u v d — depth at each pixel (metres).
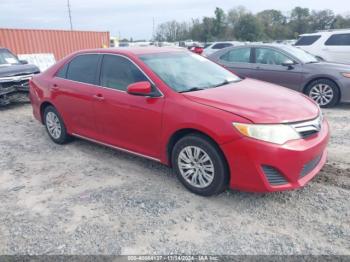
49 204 3.63
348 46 11.22
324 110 7.23
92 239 2.99
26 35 17.08
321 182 3.84
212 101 3.50
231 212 3.33
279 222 3.14
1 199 3.79
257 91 3.94
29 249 2.90
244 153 3.14
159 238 2.97
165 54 4.57
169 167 4.38
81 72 4.86
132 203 3.56
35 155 5.11
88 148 5.31
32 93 5.74
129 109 4.05
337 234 2.93
